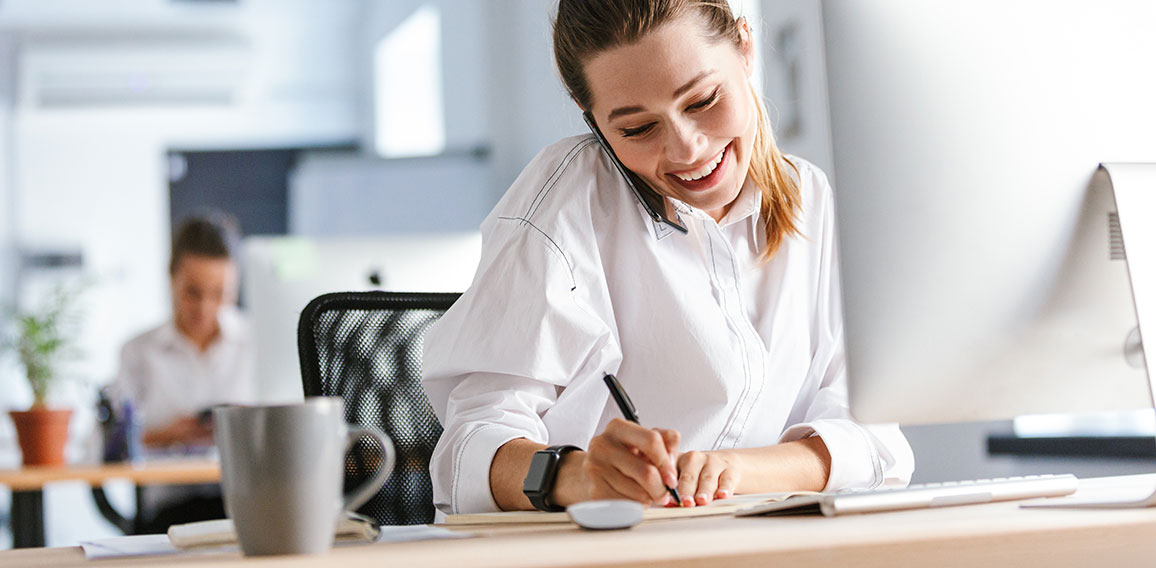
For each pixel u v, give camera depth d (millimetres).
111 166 7398
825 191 1575
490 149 6266
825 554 648
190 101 7320
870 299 938
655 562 618
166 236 7438
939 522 757
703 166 1321
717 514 974
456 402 1299
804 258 1529
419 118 7250
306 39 7504
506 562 617
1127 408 980
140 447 3541
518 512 1085
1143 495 865
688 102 1263
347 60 7574
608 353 1366
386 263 2617
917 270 933
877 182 937
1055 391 964
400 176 6484
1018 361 952
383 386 1516
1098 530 712
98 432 3391
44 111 7199
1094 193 953
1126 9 971
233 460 705
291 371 2611
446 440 1239
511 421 1243
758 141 1447
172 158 7500
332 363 1503
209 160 7523
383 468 798
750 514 941
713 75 1255
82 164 7359
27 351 3254
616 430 1026
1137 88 969
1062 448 2828
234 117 7523
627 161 1353
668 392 1447
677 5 1230
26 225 7270
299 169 6617
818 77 3344
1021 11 954
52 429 3164
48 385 3236
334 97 7617
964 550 679
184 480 2998
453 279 2652
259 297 2604
